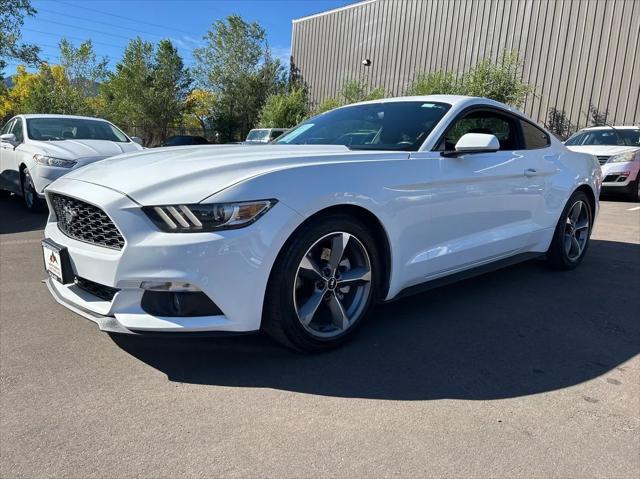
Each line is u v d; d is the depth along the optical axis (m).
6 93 43.84
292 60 30.78
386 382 2.56
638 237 6.62
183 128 40.41
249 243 2.42
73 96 26.30
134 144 8.40
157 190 2.45
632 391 2.52
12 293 3.87
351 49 27.02
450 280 3.53
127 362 2.74
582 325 3.40
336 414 2.27
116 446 2.01
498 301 3.87
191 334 2.42
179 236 2.36
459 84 20.08
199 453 1.97
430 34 23.14
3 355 2.79
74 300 2.68
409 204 3.07
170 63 37.25
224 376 2.60
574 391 2.51
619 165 10.58
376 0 25.53
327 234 2.71
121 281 2.42
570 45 18.28
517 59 19.20
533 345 3.06
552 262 4.70
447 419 2.24
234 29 38.91
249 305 2.47
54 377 2.56
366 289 2.97
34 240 5.84
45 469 1.87
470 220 3.55
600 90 17.55
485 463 1.93
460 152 3.29
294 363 2.75
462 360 2.83
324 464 1.92
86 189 2.65
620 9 16.91
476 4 21.25
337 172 2.76
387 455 1.98
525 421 2.23
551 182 4.34
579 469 1.91
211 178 2.49
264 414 2.26
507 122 4.12
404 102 3.94
